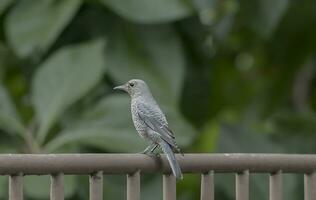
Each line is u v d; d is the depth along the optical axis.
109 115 11.53
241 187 7.59
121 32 12.59
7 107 11.72
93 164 7.02
